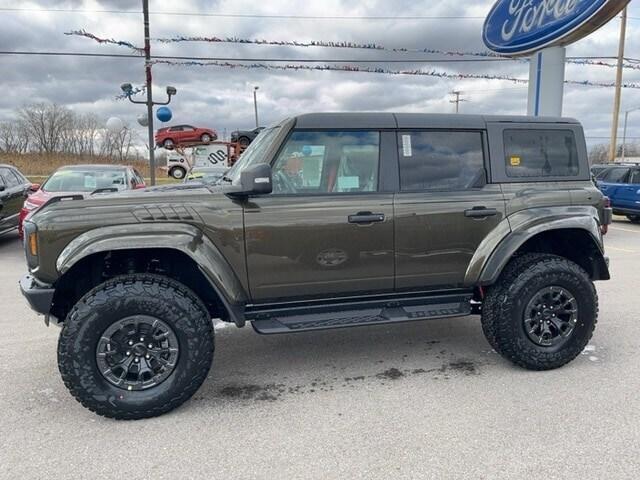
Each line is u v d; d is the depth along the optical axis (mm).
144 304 3027
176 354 3111
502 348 3713
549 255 3838
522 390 3430
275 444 2801
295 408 3232
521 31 12195
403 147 3582
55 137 50344
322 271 3412
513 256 3883
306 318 3496
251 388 3551
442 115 3705
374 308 3650
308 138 3438
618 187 12898
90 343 2975
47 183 9336
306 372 3824
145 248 3088
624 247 9625
